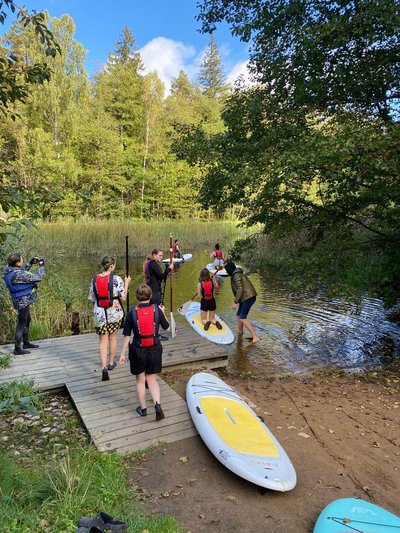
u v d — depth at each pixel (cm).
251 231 2605
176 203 3594
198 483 322
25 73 296
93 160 3247
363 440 412
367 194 675
